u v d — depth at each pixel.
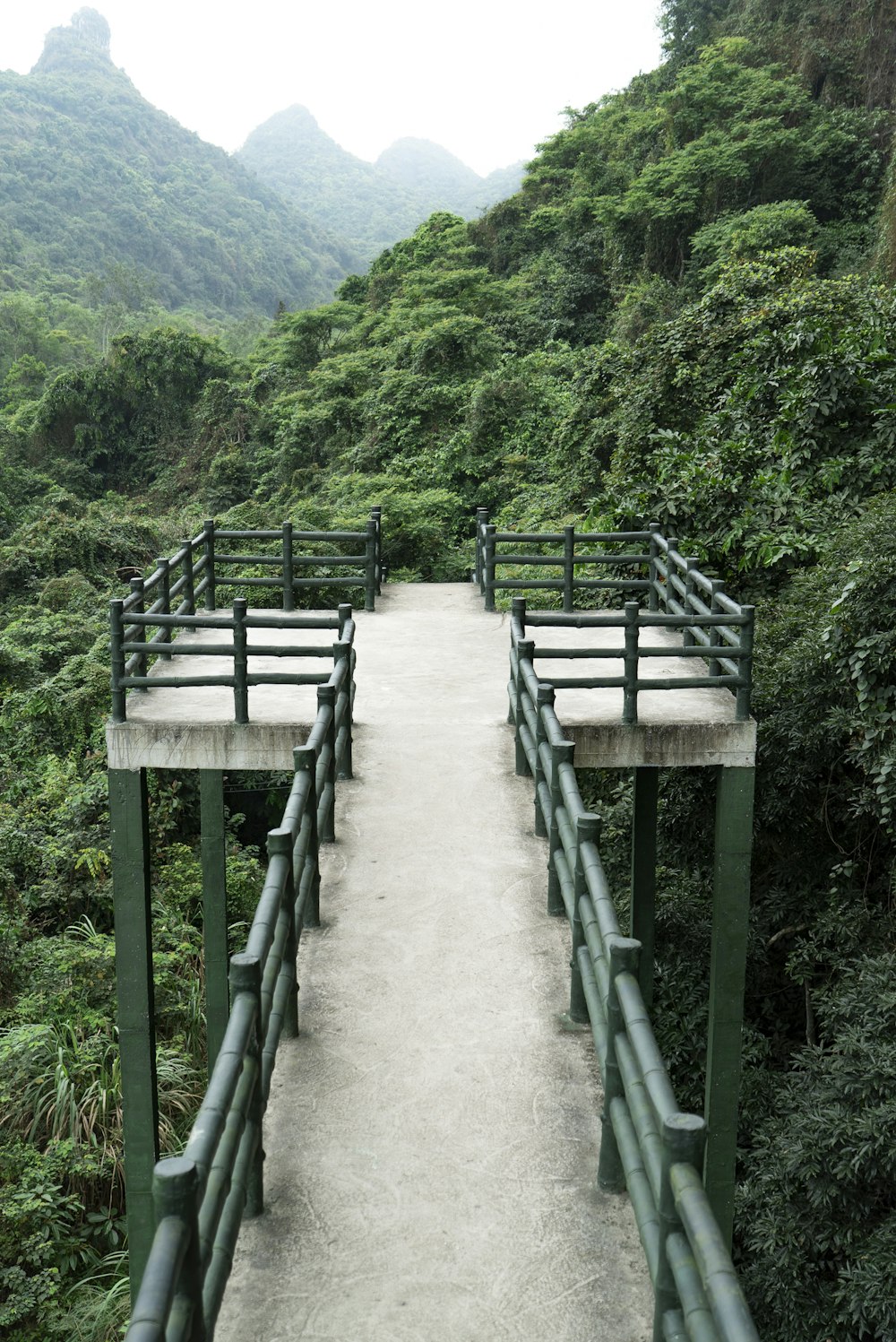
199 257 174.25
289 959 4.51
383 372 38.62
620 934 3.64
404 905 5.74
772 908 9.72
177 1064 10.51
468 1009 4.86
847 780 9.23
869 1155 6.75
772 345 13.18
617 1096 3.60
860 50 38.38
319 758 5.84
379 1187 3.83
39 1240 8.67
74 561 29.50
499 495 27.27
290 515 20.92
